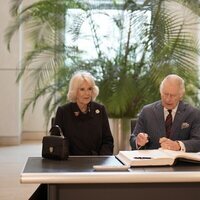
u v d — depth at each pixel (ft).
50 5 14.84
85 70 14.19
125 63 14.14
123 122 13.62
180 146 8.19
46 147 7.27
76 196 5.80
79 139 9.71
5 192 12.88
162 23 13.87
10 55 22.36
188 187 5.91
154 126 9.36
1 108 22.75
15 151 20.70
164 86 9.16
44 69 14.78
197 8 14.43
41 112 24.31
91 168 6.28
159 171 5.95
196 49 14.11
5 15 21.88
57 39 14.97
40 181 5.60
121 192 5.85
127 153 7.18
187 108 9.39
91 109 9.89
